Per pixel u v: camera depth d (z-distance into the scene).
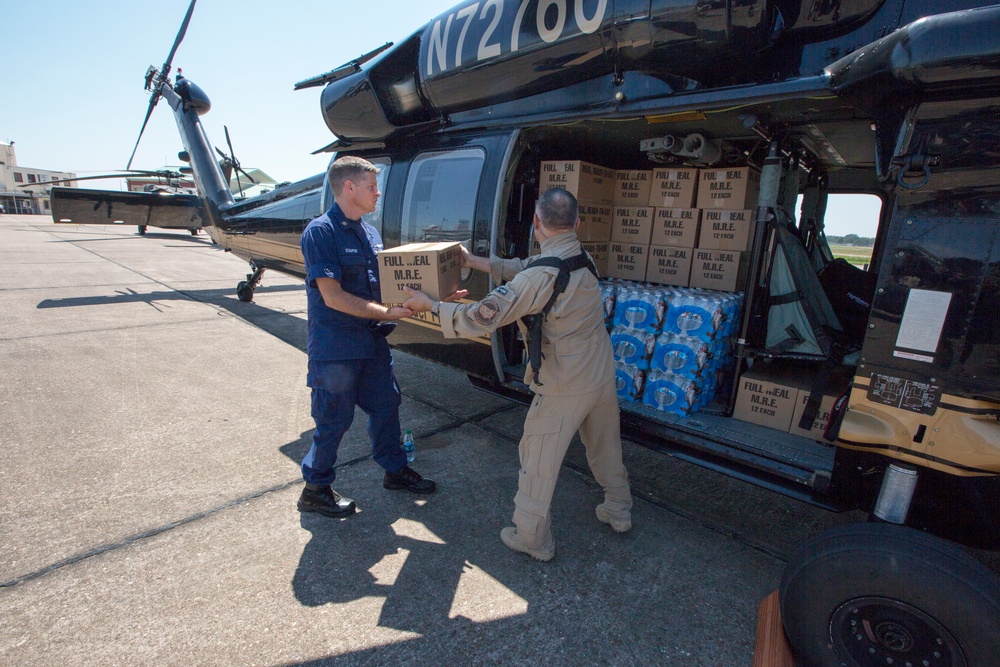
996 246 1.56
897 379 1.75
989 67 1.44
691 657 1.94
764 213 2.54
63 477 2.96
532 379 2.14
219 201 7.77
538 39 2.67
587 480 3.20
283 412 3.98
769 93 2.07
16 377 4.44
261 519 2.65
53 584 2.14
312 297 2.45
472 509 2.82
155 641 1.89
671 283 3.21
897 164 1.70
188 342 5.79
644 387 2.88
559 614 2.12
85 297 7.92
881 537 1.60
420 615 2.08
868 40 2.00
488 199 3.01
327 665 1.84
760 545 2.64
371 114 3.77
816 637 1.74
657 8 2.22
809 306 2.60
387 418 2.79
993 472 1.60
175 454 3.27
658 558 2.49
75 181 9.95
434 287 2.14
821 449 2.33
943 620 1.50
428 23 3.39
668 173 3.16
